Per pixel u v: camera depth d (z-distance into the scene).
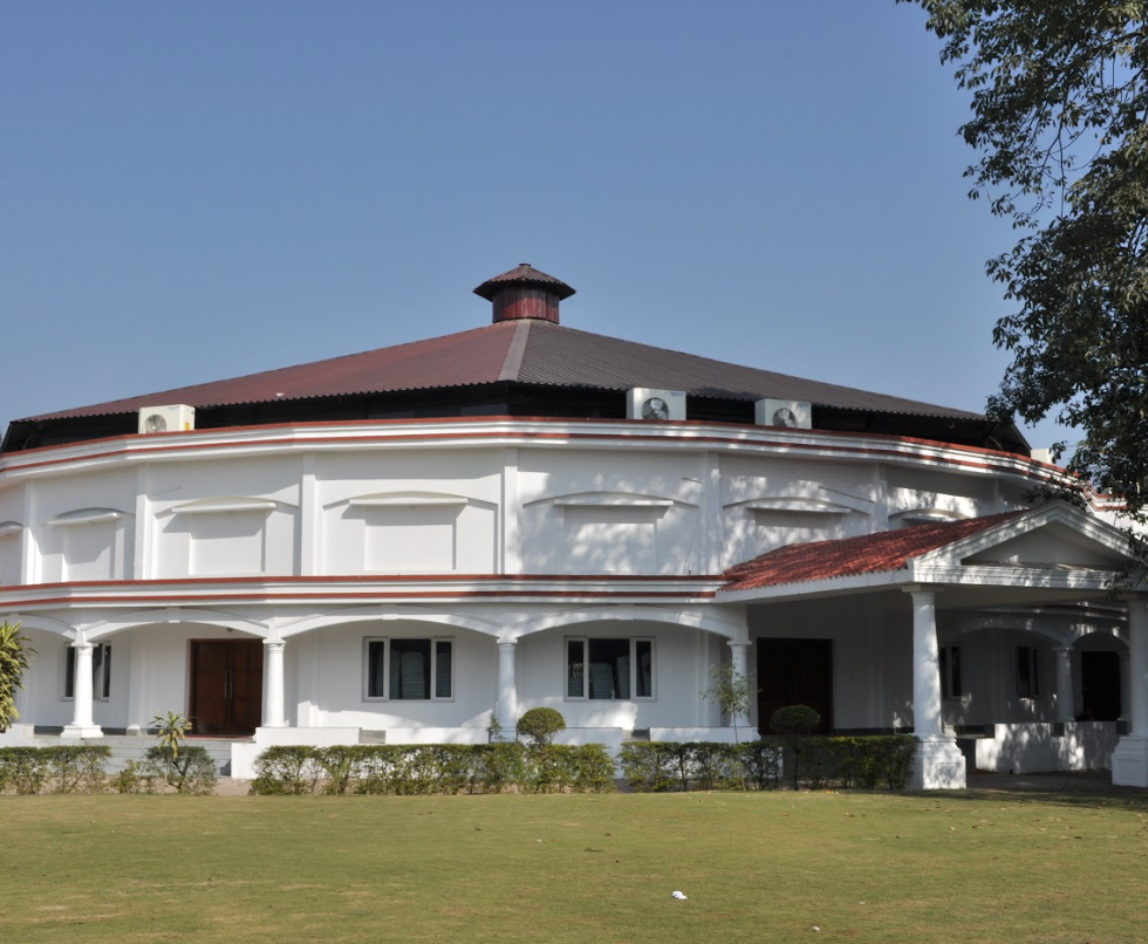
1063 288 22.41
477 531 30.08
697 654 30.81
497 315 41.56
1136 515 24.31
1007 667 36.62
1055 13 22.27
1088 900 11.96
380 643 30.67
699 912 11.31
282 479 31.08
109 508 33.06
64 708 33.97
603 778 23.41
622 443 30.06
